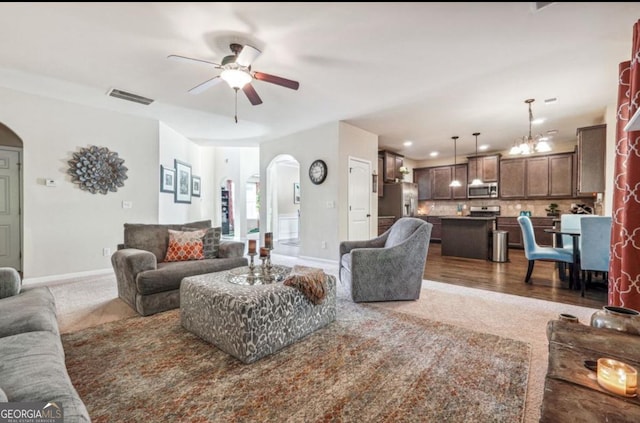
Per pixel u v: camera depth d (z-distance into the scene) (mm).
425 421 1327
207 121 4965
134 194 4617
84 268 4121
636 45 1998
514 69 2988
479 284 3727
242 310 1799
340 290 3398
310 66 2914
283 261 5309
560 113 4465
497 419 1335
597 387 947
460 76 3156
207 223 3664
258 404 1444
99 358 1865
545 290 3447
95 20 2150
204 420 1338
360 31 2281
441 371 1721
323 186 5207
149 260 2730
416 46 2521
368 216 5656
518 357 1877
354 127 5312
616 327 1307
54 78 3225
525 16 2066
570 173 6461
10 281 1878
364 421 1330
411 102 3982
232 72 2496
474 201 8055
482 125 5191
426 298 3127
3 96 3508
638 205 1981
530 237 3799
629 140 2016
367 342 2088
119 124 4457
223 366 1774
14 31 2293
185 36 2365
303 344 2055
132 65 2898
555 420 826
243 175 8891
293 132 5656
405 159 8781
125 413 1378
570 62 2842
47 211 3826
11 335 1368
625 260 2033
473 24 2182
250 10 2014
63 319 2506
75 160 4023
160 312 2643
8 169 4266
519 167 7094
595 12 2025
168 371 1722
